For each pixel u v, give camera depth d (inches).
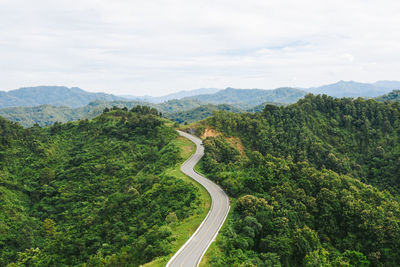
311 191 3068.4
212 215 2554.1
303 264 2084.2
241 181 3058.6
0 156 4830.2
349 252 2309.3
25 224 3580.2
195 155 4512.8
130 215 2984.7
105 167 4608.8
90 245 2760.8
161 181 3538.4
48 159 5152.6
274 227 2295.8
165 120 6820.9
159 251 2006.6
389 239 2544.3
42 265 2672.2
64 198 4079.7
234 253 1914.4
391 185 4571.9
